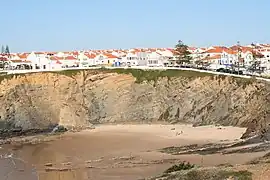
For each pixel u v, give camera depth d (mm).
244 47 183250
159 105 120375
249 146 71438
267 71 139250
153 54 170875
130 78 124875
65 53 181750
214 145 78812
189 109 115812
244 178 33312
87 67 128875
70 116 115438
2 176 63875
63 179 61000
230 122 103438
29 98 113688
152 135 96812
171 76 123250
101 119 120438
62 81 119562
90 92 122625
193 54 170625
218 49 179375
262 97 98875
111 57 174375
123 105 121688
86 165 69188
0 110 107625
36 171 66625
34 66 160750
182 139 89562
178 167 50969
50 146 88750
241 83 109250
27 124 108438
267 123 83688
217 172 36250
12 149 87188
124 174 61094
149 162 67938
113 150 80812
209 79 116875
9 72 119000
